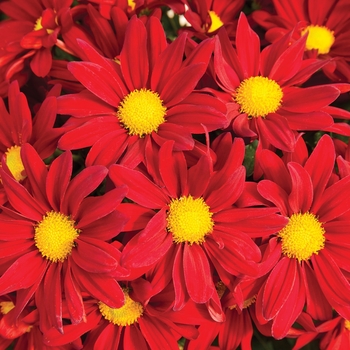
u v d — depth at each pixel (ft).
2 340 1.18
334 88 1.11
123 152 1.11
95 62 1.12
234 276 1.07
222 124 1.07
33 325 1.15
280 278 1.08
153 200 1.06
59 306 1.04
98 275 1.05
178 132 1.08
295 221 1.09
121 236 1.16
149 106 1.11
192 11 1.31
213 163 1.09
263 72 1.18
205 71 1.13
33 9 1.34
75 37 1.25
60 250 1.08
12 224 1.07
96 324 1.14
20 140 1.15
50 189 1.07
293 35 1.26
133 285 1.09
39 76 1.23
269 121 1.13
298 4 1.30
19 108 1.12
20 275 1.06
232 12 1.35
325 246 1.11
